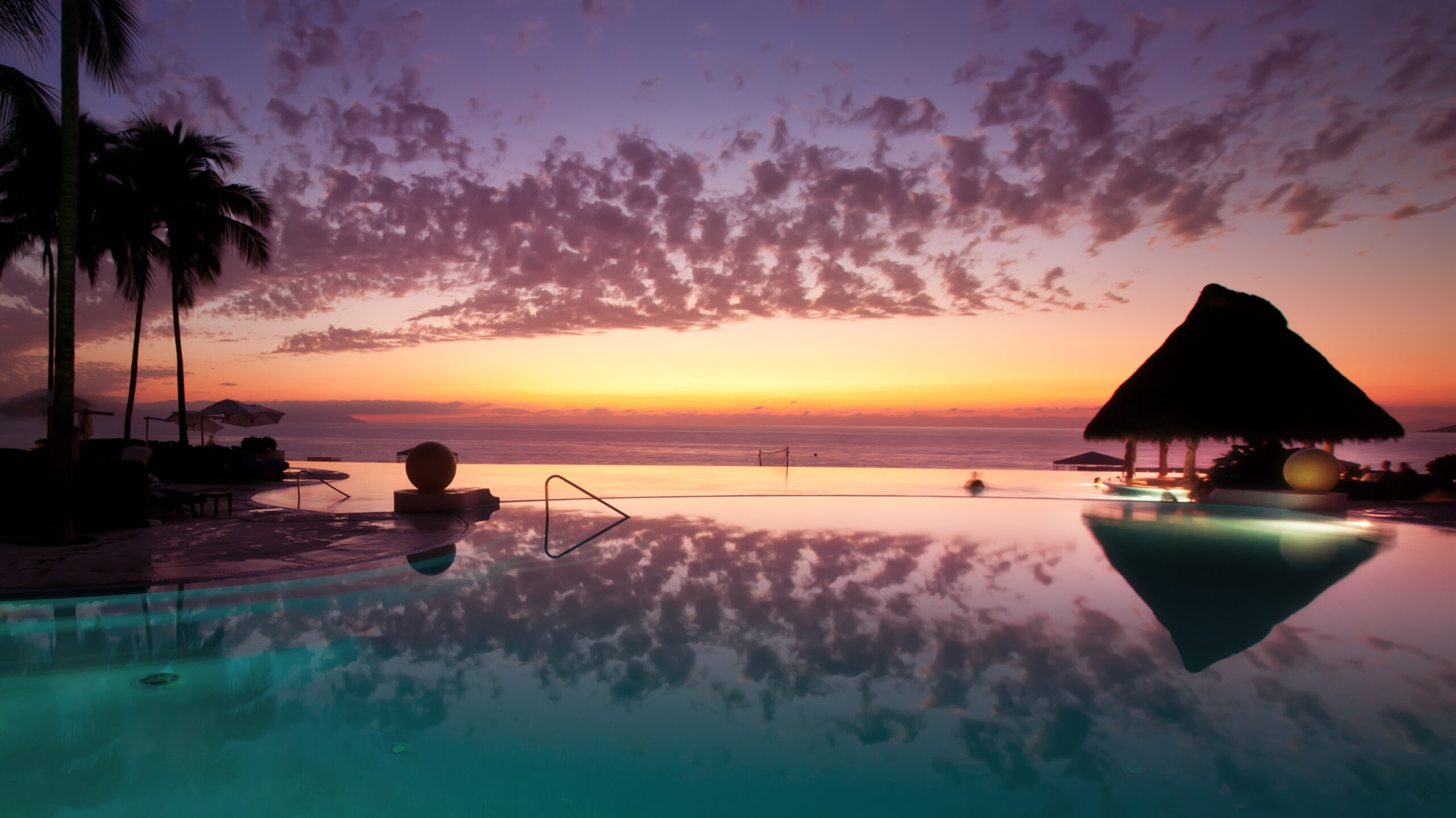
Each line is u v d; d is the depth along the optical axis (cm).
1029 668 508
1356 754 383
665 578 774
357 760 367
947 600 695
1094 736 404
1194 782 353
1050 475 2331
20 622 588
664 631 588
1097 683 482
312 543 910
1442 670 510
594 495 1598
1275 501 1395
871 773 361
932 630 596
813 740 396
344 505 1343
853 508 1412
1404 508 1449
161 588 689
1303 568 863
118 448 1697
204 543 897
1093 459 2431
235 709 426
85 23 948
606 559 869
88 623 587
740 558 885
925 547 979
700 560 870
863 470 2591
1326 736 404
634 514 1280
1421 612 668
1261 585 772
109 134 1998
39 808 318
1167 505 1469
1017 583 773
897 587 746
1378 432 1532
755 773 360
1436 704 449
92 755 369
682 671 498
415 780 348
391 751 377
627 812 323
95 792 333
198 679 473
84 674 479
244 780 346
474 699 446
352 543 911
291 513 1199
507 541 992
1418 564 887
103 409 1199
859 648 550
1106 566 862
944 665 515
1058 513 1341
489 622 604
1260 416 1524
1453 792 343
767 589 732
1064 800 337
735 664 514
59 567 747
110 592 674
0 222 1975
